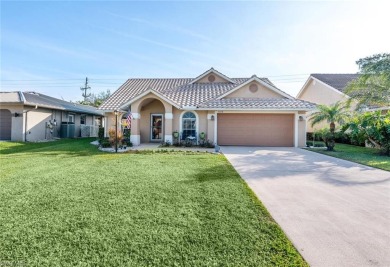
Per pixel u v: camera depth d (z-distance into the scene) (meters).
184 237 3.88
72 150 15.10
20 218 4.51
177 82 25.45
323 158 12.77
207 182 7.24
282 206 5.43
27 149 15.54
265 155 13.73
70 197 5.71
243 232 4.09
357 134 15.31
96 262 3.19
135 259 3.27
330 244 3.78
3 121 20.89
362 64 17.86
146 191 6.26
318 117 17.86
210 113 18.89
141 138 20.59
